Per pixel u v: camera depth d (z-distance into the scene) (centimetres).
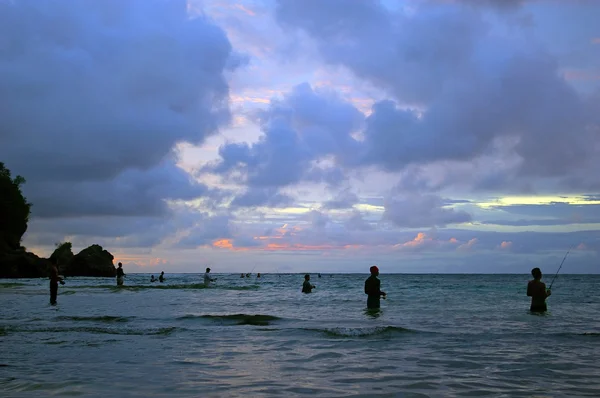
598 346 879
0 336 984
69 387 559
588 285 5684
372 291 1655
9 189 7925
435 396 523
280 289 3597
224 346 870
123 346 864
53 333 1030
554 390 553
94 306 1831
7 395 521
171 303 2005
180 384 577
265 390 547
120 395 523
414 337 983
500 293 2988
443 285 4975
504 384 582
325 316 1421
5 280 5966
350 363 716
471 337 984
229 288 3728
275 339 952
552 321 1309
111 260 8594
